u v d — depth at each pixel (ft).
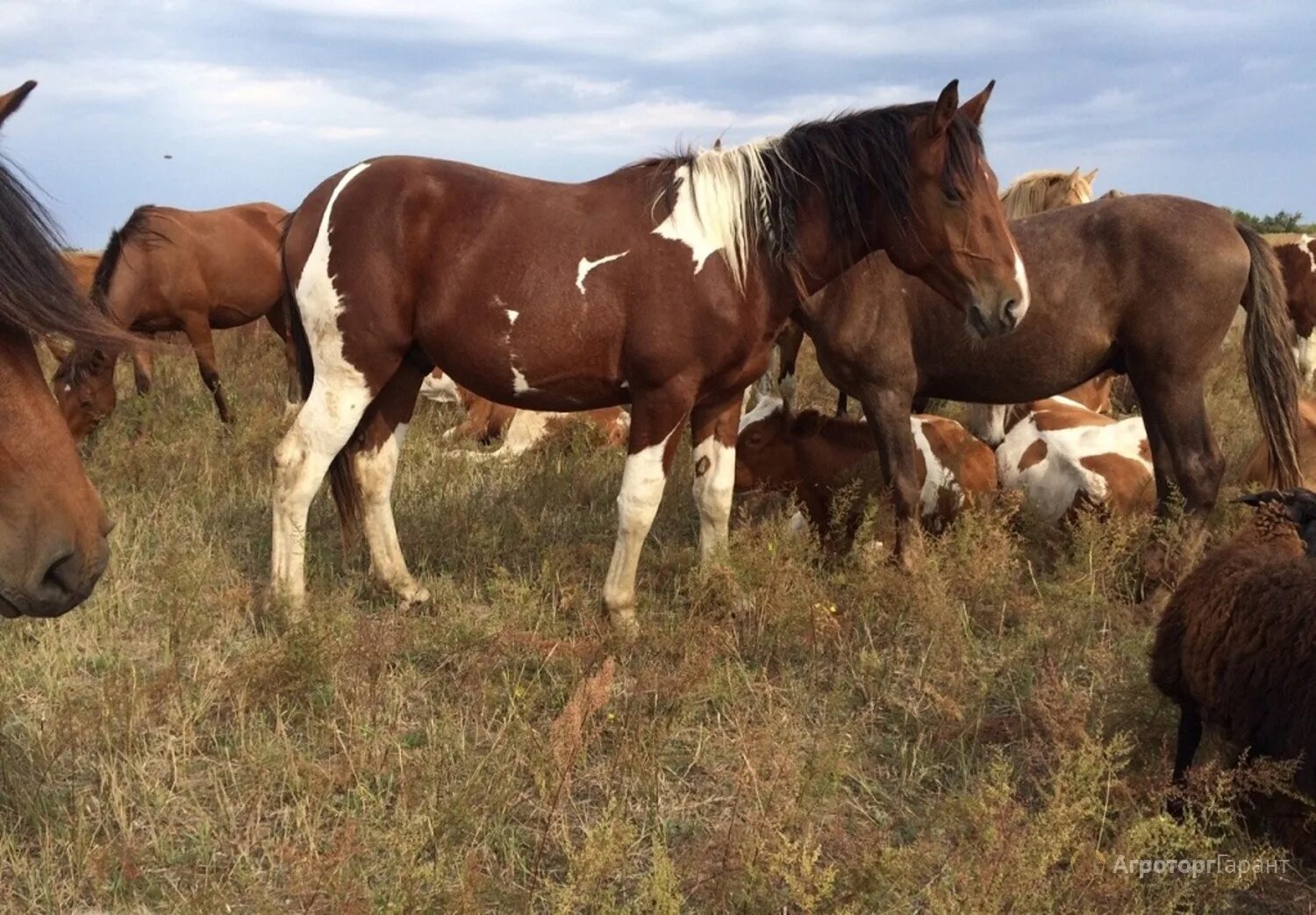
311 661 13.01
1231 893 10.03
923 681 13.53
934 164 14.16
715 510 16.49
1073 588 14.97
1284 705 9.95
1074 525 18.38
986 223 14.26
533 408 15.40
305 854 9.43
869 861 8.96
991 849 8.97
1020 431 19.93
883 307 16.74
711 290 14.14
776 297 14.75
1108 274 16.49
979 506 18.39
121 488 20.72
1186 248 16.05
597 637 14.16
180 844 10.33
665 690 12.60
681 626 14.64
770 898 9.21
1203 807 9.96
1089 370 17.17
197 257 28.45
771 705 12.90
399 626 14.51
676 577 16.47
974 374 17.30
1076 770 10.18
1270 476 17.75
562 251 14.25
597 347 14.40
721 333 14.33
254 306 30.30
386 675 13.57
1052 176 26.68
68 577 7.35
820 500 18.92
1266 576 10.39
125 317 27.17
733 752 12.12
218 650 14.46
